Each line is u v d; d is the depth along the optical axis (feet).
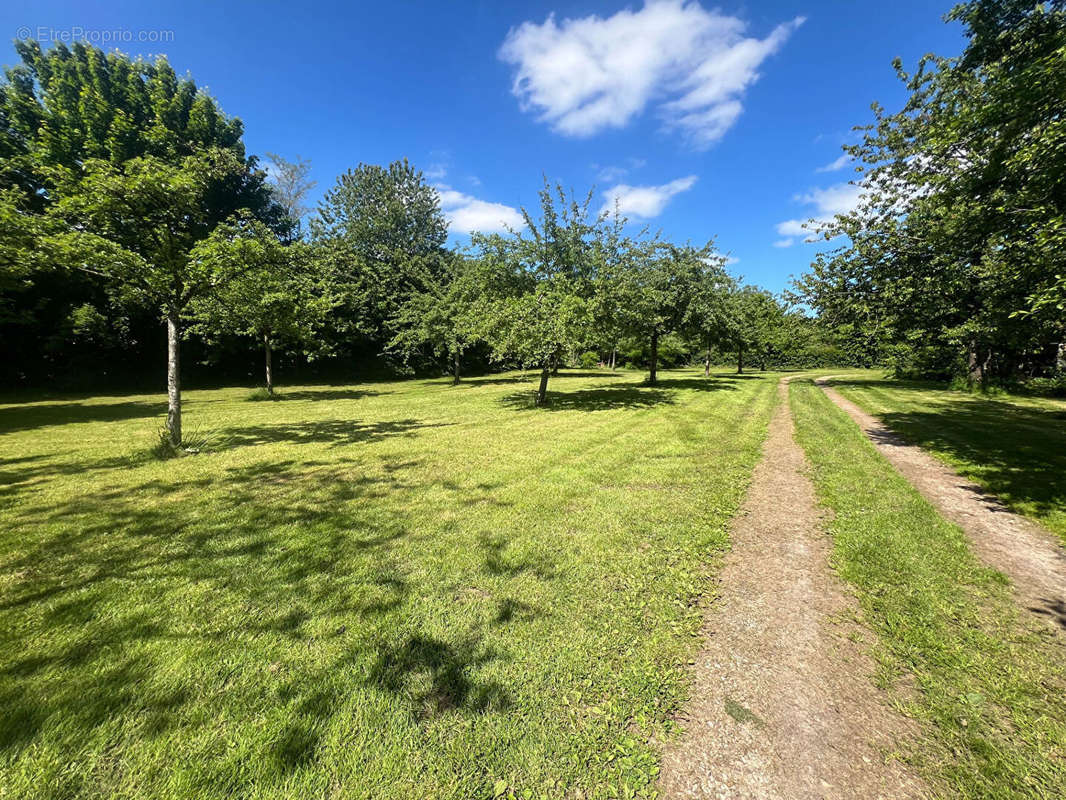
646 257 52.95
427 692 7.37
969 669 8.01
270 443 27.32
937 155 22.35
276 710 6.93
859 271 31.58
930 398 49.78
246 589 10.52
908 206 32.63
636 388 63.36
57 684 7.36
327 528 14.16
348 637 8.77
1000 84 17.25
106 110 61.46
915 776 6.03
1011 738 6.57
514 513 15.52
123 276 23.36
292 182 105.29
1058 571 11.56
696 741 6.61
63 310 64.80
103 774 5.84
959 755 6.32
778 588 10.84
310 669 7.87
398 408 44.34
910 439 27.66
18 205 23.94
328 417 38.34
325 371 94.38
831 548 12.95
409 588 10.65
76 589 10.45
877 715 7.06
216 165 25.45
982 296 28.55
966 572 11.42
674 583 10.98
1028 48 18.76
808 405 44.29
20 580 10.84
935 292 29.58
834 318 38.86
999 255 22.81
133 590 10.43
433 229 129.80
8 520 14.71
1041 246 17.26
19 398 55.31
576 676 7.82
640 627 9.25
